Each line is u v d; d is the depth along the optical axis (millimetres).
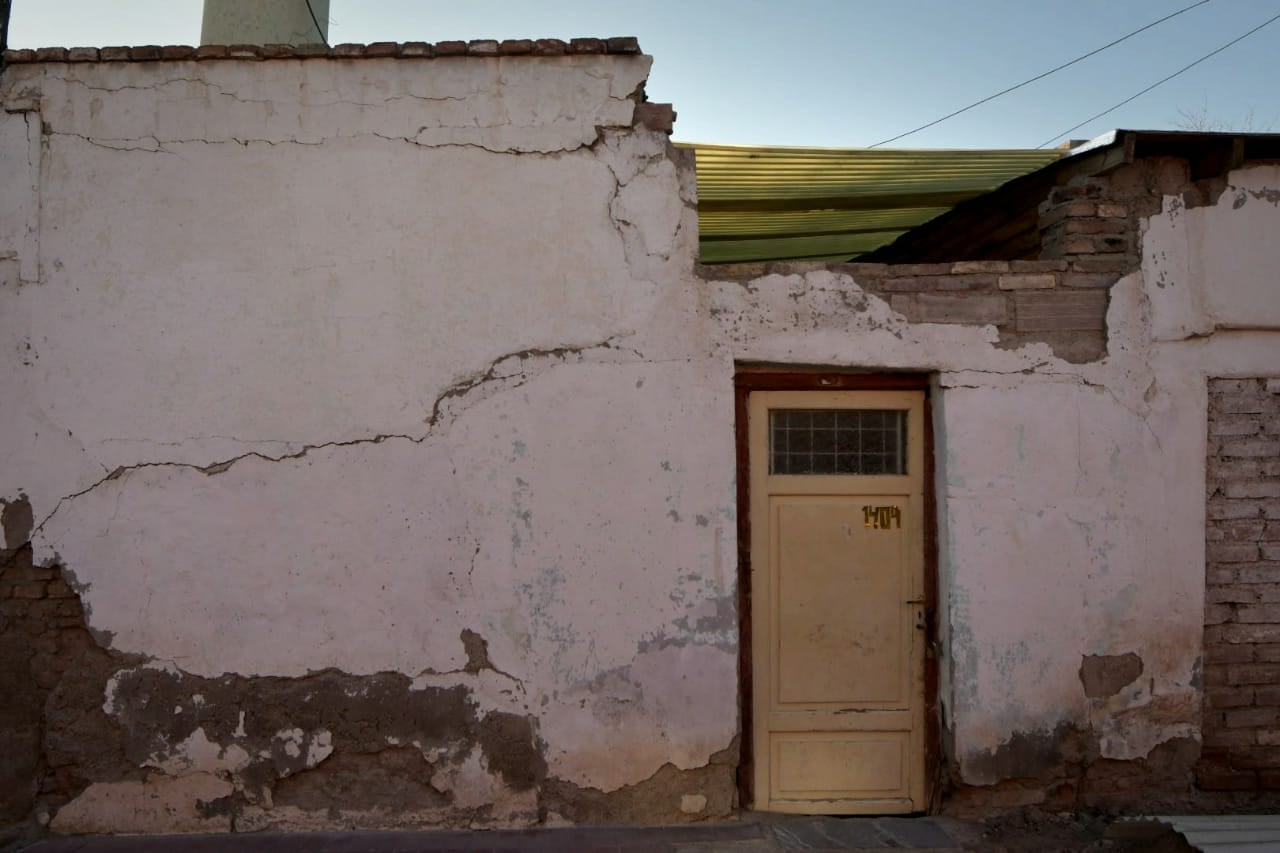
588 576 5074
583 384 5109
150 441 5062
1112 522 5172
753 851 4730
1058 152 5383
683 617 5078
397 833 4949
